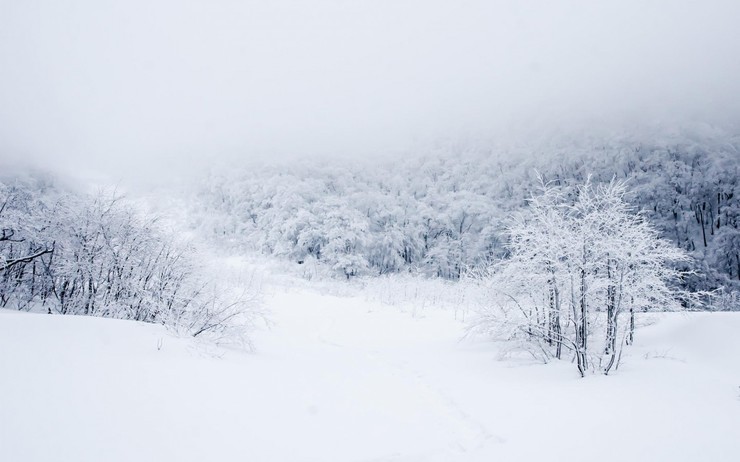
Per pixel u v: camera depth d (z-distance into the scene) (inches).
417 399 271.0
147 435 149.3
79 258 454.6
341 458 161.9
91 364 208.7
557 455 160.1
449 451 175.5
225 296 457.1
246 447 158.4
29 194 541.3
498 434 195.5
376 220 2006.6
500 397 269.4
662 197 1801.2
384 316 796.0
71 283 479.5
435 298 970.7
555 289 366.6
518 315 403.2
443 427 211.3
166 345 287.3
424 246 1932.8
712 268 1390.3
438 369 374.6
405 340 595.2
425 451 174.4
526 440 183.6
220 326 403.9
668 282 391.5
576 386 279.0
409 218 2017.7
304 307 874.1
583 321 335.3
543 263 377.7
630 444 162.9
